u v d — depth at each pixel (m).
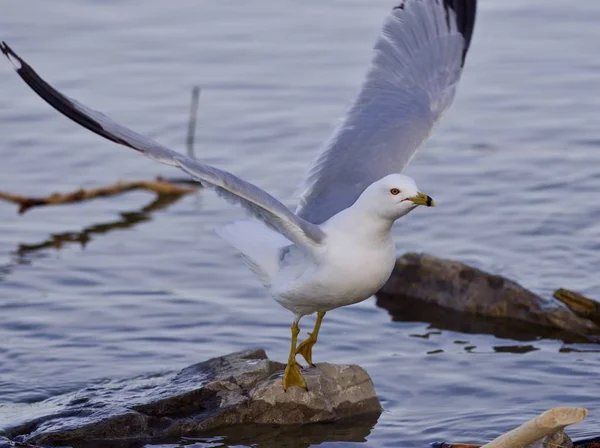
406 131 11.31
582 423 11.28
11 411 11.67
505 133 20.33
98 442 11.02
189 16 26.30
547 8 26.50
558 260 15.54
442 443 10.95
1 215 17.62
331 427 11.38
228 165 19.08
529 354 13.19
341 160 11.13
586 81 22.59
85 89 22.20
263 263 10.78
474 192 17.91
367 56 23.91
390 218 9.97
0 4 26.55
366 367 12.80
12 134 20.39
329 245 10.13
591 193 17.69
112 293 14.92
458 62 11.80
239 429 11.31
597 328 13.84
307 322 14.06
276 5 27.05
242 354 12.37
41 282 15.20
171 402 11.50
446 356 13.15
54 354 13.13
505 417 11.46
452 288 14.72
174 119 21.05
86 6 26.72
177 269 15.69
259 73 23.17
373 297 15.00
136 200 18.27
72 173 19.16
